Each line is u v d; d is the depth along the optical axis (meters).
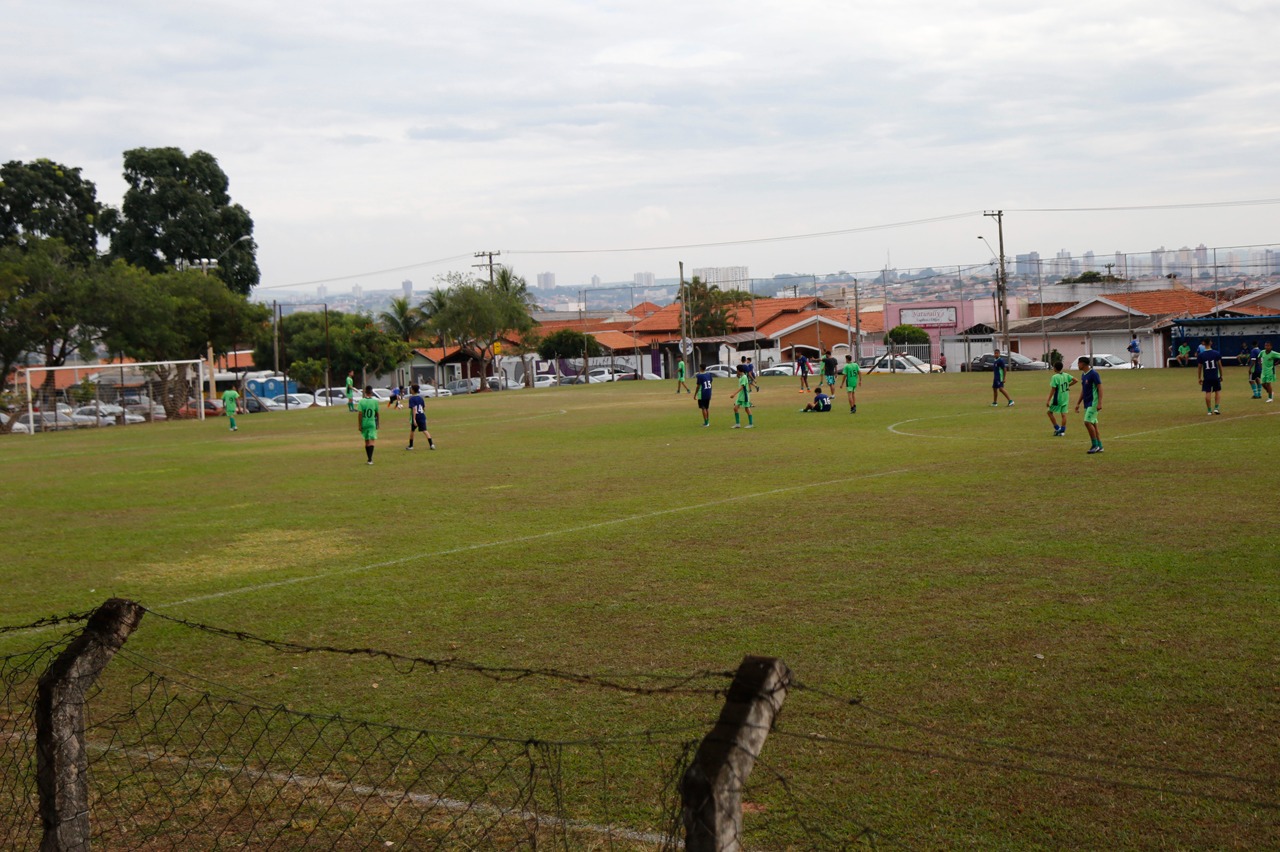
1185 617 8.71
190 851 5.43
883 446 23.55
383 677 8.14
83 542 15.18
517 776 6.15
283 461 26.81
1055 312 94.44
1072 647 8.06
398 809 5.78
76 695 5.00
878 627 8.84
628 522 14.79
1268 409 28.36
